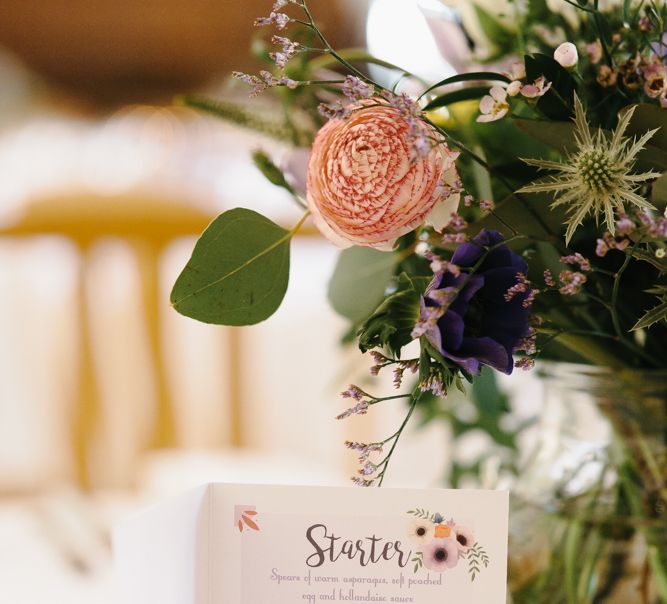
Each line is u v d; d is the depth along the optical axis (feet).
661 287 1.97
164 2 6.61
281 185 2.19
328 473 4.02
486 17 2.21
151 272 5.63
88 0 6.62
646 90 1.98
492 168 2.09
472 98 2.09
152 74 7.18
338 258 2.26
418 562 1.94
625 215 1.89
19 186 6.10
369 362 4.68
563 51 1.96
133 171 6.15
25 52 7.03
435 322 1.81
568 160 1.97
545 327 2.07
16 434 5.65
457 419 2.89
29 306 5.67
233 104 2.25
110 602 2.82
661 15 2.03
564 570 2.21
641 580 2.18
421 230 2.12
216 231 2.00
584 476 2.23
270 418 5.67
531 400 2.96
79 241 5.62
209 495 1.95
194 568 1.93
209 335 5.67
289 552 1.95
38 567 3.08
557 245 2.05
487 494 1.94
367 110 1.93
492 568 1.94
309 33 2.27
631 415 2.19
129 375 5.65
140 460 5.10
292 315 5.65
